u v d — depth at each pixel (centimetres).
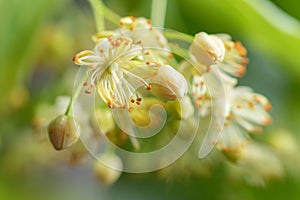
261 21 17
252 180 17
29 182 19
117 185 19
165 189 18
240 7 17
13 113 18
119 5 18
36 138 17
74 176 19
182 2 18
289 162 18
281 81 19
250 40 18
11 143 18
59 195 19
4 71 17
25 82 17
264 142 18
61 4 17
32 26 17
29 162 18
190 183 17
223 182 17
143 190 18
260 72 19
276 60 19
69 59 18
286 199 18
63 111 16
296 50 18
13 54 17
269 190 18
